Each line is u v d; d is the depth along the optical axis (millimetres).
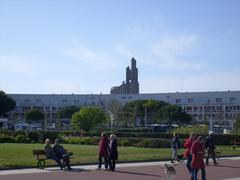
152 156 36500
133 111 147125
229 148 54594
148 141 56219
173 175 20484
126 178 23000
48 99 185750
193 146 20609
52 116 183125
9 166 27000
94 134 84312
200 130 86062
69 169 27156
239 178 23672
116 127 119688
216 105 167125
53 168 27750
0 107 146000
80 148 49781
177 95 174375
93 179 22312
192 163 20578
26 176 23188
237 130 91812
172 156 34906
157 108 150750
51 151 27359
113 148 26766
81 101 183750
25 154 37688
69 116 159125
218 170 28359
